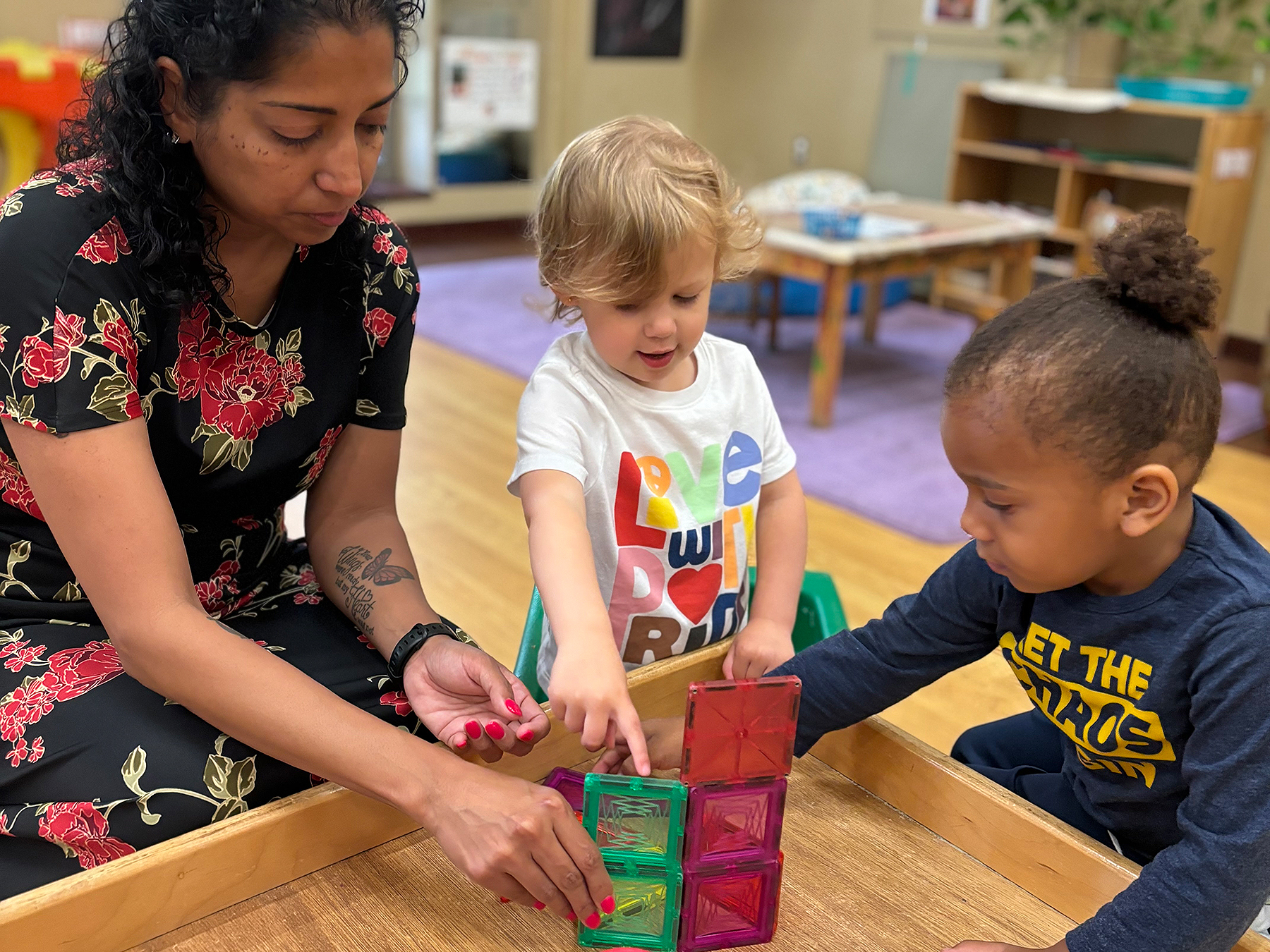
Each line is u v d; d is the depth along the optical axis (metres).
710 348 1.25
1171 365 0.76
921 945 0.83
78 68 4.04
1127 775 0.91
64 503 0.91
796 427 3.46
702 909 0.81
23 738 0.96
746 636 1.14
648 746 0.96
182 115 0.91
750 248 1.18
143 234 0.93
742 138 6.36
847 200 4.92
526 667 1.36
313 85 0.85
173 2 0.86
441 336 4.22
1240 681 0.77
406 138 5.89
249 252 1.03
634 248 1.02
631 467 1.17
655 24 6.29
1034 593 0.89
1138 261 0.77
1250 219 4.36
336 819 0.86
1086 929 0.78
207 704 0.89
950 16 5.21
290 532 1.76
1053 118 4.95
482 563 2.47
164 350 1.00
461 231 6.05
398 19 0.91
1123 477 0.76
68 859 0.95
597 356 1.18
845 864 0.91
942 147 5.25
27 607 1.08
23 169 4.14
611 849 0.81
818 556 2.60
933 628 0.98
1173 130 4.58
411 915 0.83
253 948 0.79
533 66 5.98
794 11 5.89
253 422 1.08
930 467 3.17
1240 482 3.15
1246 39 4.34
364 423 1.20
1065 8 4.66
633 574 1.18
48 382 0.90
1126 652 0.85
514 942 0.82
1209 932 0.75
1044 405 0.75
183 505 1.09
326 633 1.15
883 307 4.94
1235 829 0.75
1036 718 1.22
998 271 4.43
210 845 0.80
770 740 0.78
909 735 0.98
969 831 0.93
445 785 0.83
